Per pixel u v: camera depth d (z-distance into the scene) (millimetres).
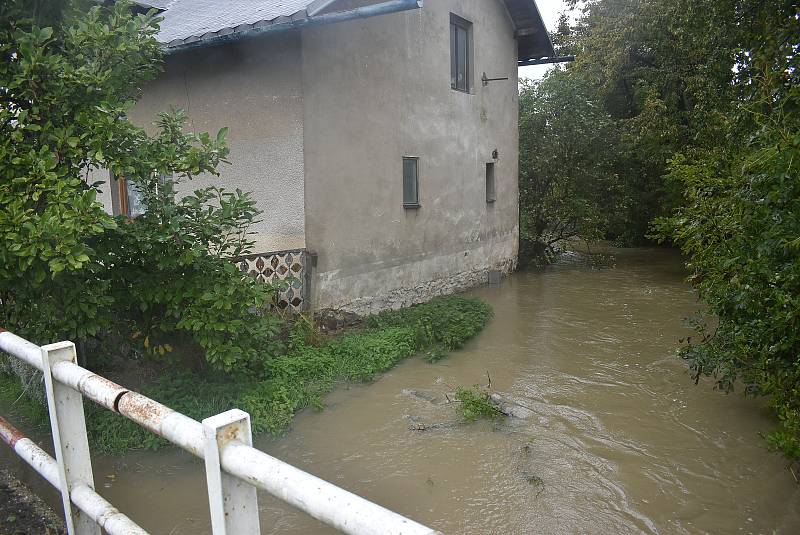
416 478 4668
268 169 8180
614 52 16766
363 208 9086
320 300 8297
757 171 4656
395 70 9695
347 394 6418
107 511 2066
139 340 5449
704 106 11203
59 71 4234
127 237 4852
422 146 10602
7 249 3648
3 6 4211
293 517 4031
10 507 2848
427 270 10969
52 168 3965
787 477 4719
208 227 5074
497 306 11258
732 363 5574
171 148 4836
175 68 8891
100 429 4957
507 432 5535
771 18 5902
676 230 6348
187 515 4059
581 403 6297
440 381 6934
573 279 14367
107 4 7051
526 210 16750
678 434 5527
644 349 8312
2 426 2854
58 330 4473
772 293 4430
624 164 18594
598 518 4172
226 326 5023
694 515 4227
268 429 5316
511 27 14336
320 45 8016
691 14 9477
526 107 16453
